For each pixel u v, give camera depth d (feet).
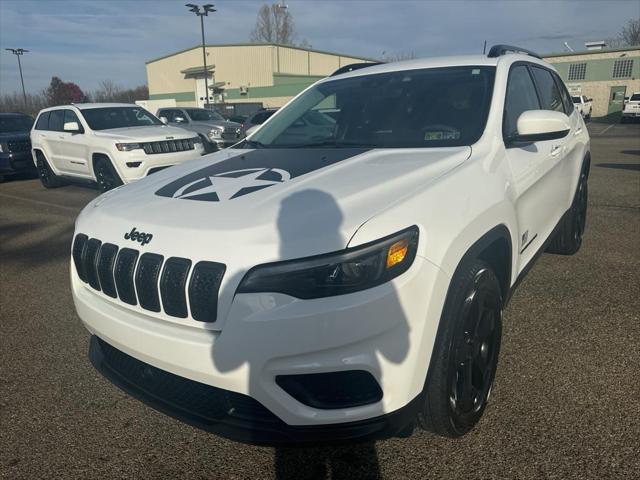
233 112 98.32
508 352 10.17
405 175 7.47
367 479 7.14
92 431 8.53
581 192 15.40
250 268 5.97
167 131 30.35
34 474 7.58
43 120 34.22
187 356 6.27
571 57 130.62
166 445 8.12
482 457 7.38
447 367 6.80
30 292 15.10
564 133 8.97
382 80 11.31
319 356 5.86
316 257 5.88
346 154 9.09
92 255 7.53
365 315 5.81
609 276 13.99
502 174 8.62
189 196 7.66
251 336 5.89
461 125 9.34
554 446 7.49
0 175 39.45
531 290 13.20
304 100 12.10
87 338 12.00
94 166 29.89
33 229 22.95
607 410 8.23
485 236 7.53
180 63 164.66
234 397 6.42
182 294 6.31
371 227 6.07
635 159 40.37
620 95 126.52
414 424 7.38
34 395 9.62
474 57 11.21
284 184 7.62
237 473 7.43
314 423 6.06
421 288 6.16
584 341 10.48
